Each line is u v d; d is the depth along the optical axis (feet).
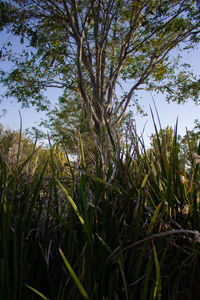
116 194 3.39
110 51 37.32
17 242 2.85
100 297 2.51
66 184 4.26
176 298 2.48
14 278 2.35
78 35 31.73
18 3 30.58
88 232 2.52
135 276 2.47
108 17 34.63
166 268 2.72
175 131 3.43
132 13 33.63
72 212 2.94
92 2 30.45
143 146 3.65
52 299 2.62
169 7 32.45
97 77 32.83
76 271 2.60
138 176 3.35
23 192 3.62
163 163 3.53
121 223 3.09
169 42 37.45
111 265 2.63
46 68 40.98
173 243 2.71
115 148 3.54
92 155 4.05
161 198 3.16
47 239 3.18
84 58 34.99
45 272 2.75
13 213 3.26
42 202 3.68
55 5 31.89
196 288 2.59
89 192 3.40
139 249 2.80
